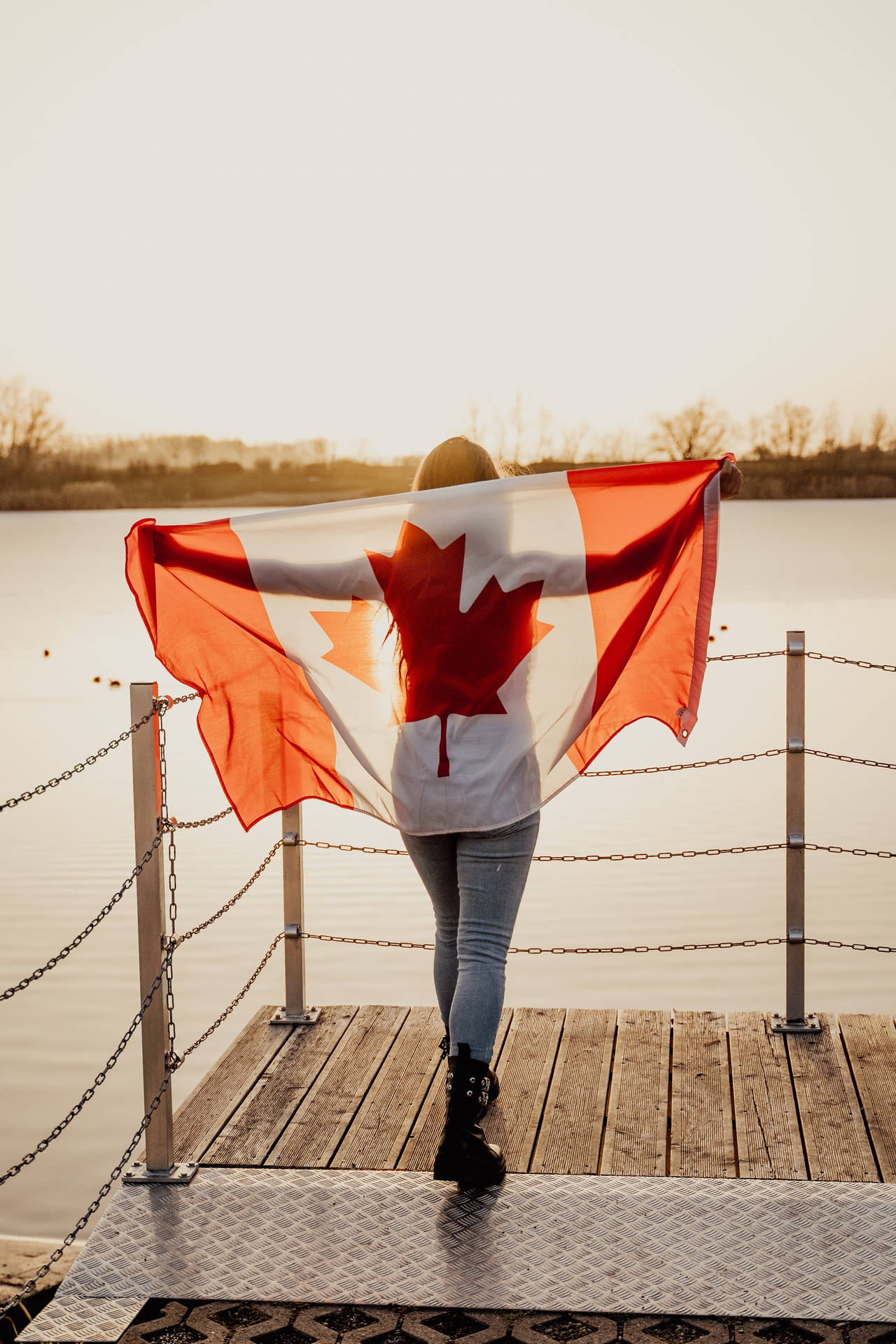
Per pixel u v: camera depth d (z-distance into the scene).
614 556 3.06
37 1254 3.73
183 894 9.72
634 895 9.58
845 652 21.14
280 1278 2.67
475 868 2.99
